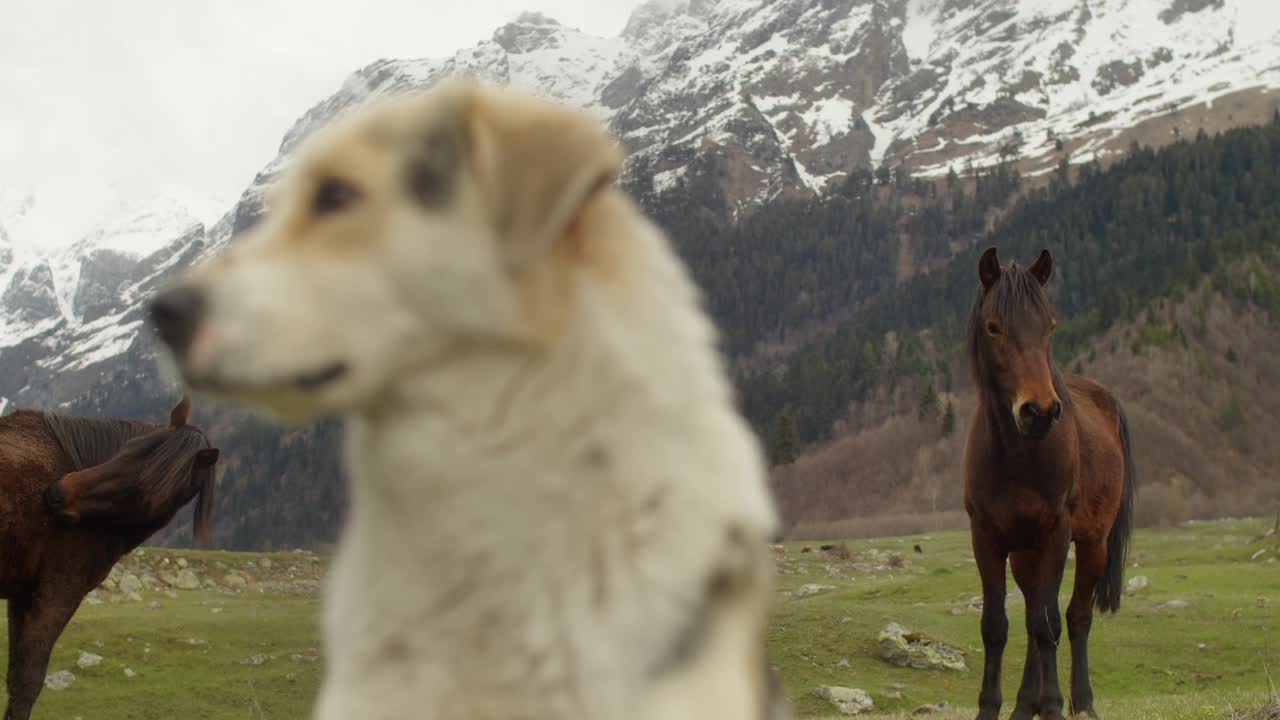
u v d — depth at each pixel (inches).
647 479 70.5
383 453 72.2
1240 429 3954.2
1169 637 828.6
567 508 70.1
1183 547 1737.2
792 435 4429.1
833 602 1063.6
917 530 3750.0
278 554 1314.0
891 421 4591.5
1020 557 365.7
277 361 69.4
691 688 68.3
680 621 69.2
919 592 1139.3
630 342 71.9
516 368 70.8
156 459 365.1
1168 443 3838.6
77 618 799.1
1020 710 338.3
